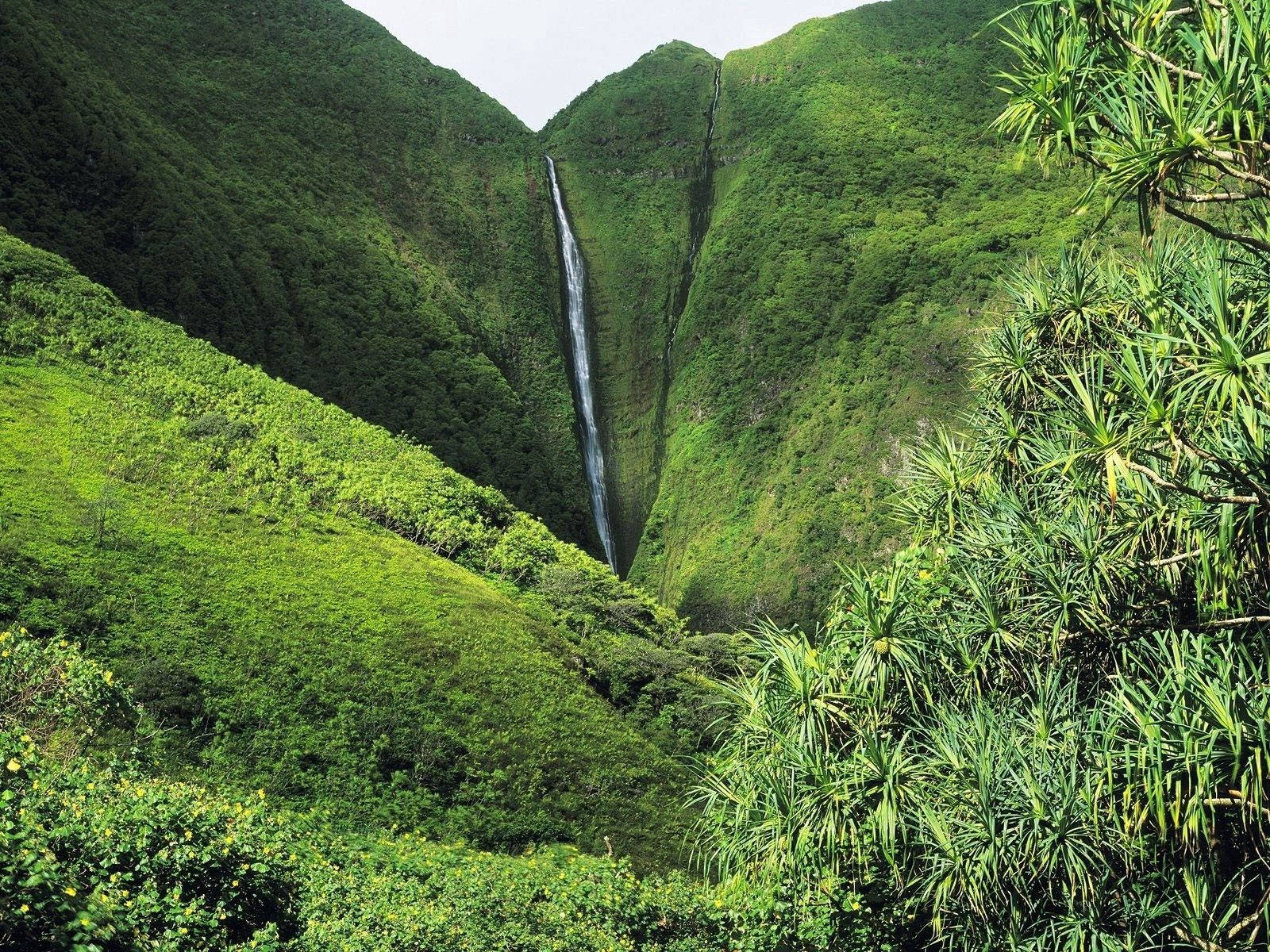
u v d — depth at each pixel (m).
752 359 161.50
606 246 196.38
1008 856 11.06
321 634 36.16
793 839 12.79
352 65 182.00
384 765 31.69
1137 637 12.30
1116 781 10.91
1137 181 9.40
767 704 13.62
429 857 25.08
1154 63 9.73
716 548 139.12
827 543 127.31
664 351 178.62
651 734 42.09
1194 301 10.37
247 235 122.44
